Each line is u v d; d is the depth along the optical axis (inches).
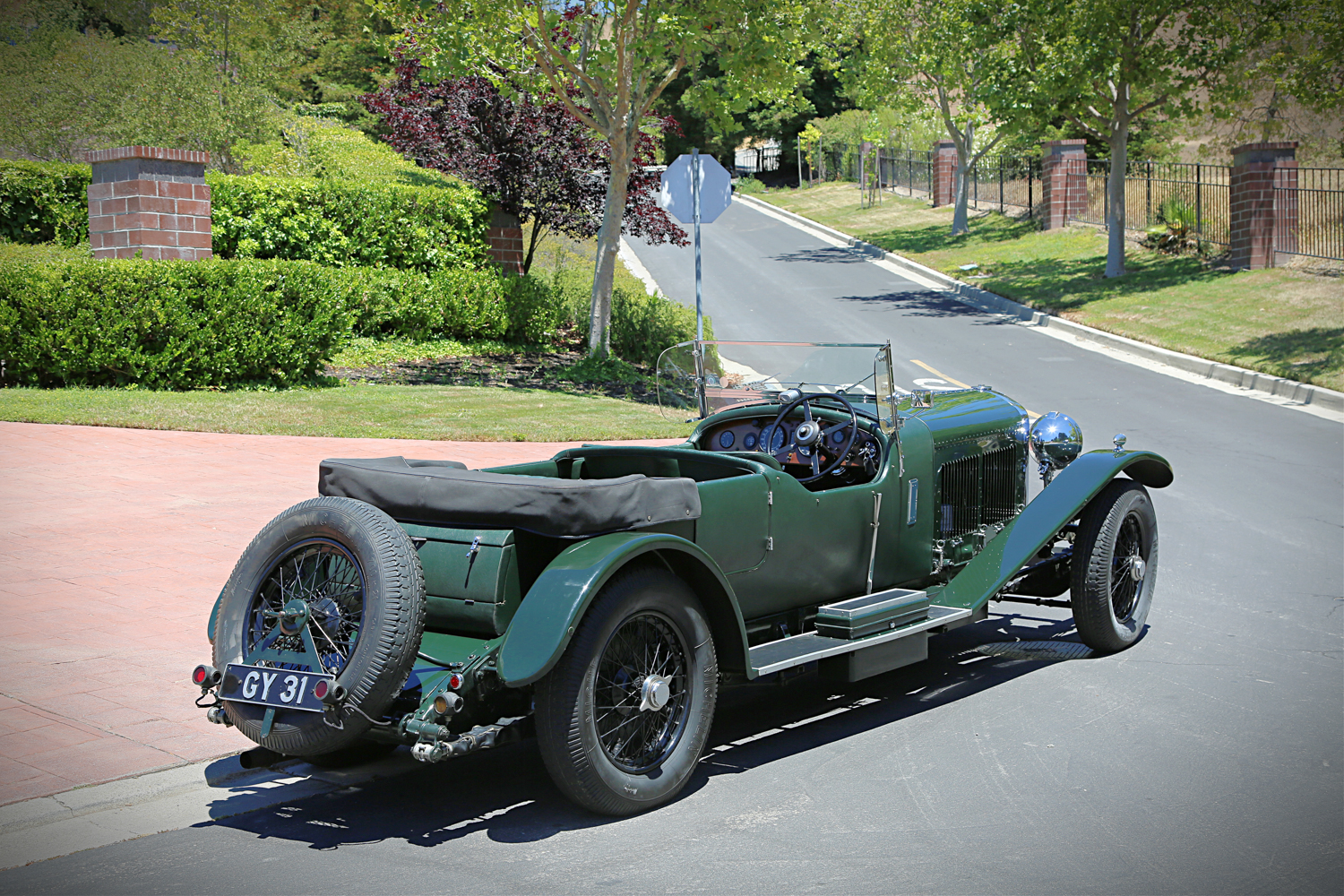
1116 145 988.6
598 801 159.3
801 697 224.7
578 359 751.1
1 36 1027.9
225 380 558.6
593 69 670.5
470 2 625.0
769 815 163.6
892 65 1364.4
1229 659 239.0
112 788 168.2
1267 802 165.3
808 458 231.9
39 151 871.1
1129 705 210.7
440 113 805.9
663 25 631.2
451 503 166.2
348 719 148.6
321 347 595.5
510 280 766.5
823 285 1154.0
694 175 557.0
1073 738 193.8
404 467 185.2
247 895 138.0
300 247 684.1
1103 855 148.2
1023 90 969.5
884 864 146.1
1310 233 922.1
